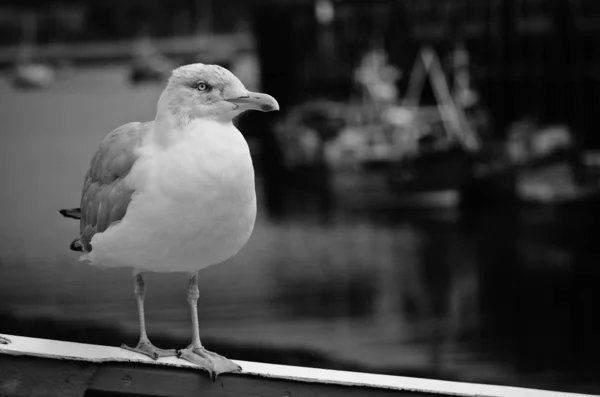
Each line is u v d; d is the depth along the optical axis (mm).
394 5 19734
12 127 26547
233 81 2887
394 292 11742
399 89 19531
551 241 14586
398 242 14883
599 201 16953
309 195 19141
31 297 11578
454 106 18734
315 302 11375
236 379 2912
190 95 2861
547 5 18344
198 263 3020
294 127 20578
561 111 18359
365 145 18656
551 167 17594
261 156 21484
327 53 21125
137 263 3020
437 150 17734
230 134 2877
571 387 8406
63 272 13094
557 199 17250
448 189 17609
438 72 19141
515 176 17547
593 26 18250
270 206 18172
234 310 10969
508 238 14789
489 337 9742
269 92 21766
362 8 20250
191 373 2916
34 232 15664
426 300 11445
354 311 10859
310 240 15164
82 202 3188
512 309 10930
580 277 12258
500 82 18641
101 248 3002
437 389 2891
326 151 19562
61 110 28938
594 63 18250
